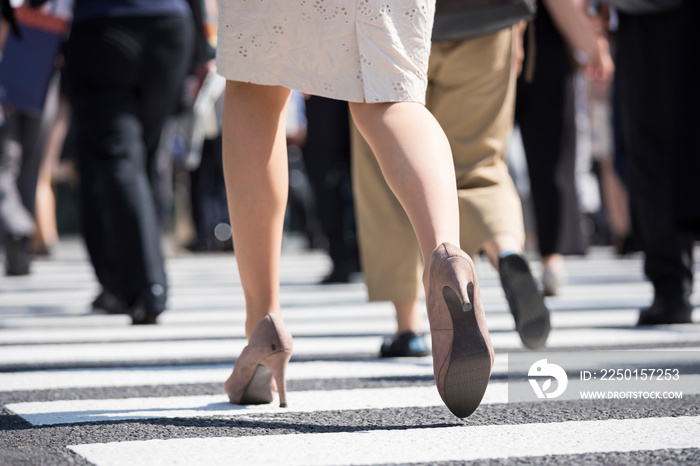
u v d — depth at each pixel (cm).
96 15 732
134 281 752
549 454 312
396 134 342
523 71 887
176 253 2027
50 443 337
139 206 749
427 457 309
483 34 526
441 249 329
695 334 633
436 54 539
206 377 497
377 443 331
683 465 297
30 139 1303
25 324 772
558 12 757
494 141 549
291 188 2109
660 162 672
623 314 795
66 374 510
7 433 356
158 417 384
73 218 2931
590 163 1900
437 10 516
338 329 716
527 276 523
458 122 545
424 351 561
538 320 526
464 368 332
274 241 395
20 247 1320
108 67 734
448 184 340
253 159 386
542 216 944
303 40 355
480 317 334
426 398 423
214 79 952
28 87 820
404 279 551
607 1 665
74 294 1075
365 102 348
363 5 346
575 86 912
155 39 741
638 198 688
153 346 630
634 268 1431
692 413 381
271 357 396
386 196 549
